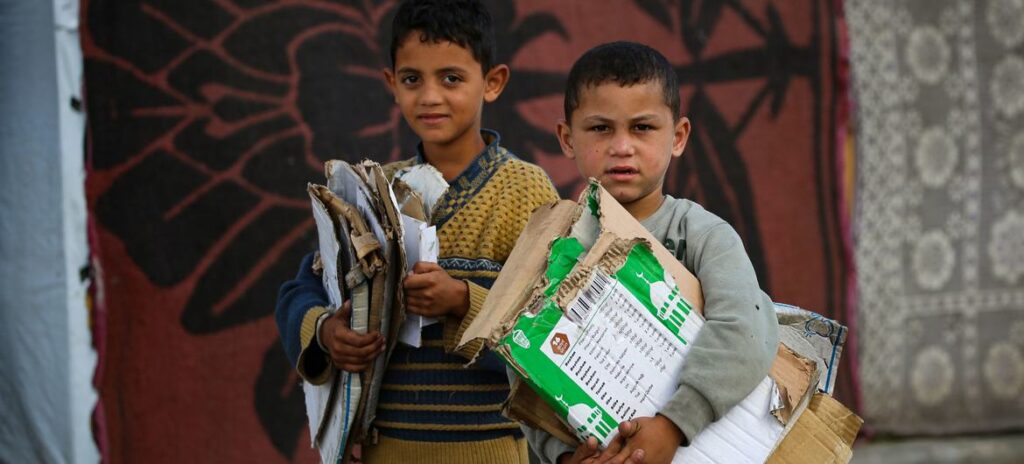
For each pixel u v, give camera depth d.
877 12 4.47
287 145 3.72
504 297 1.85
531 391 1.90
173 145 3.61
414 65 2.52
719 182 4.22
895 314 4.56
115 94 3.55
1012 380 4.78
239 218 3.68
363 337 2.30
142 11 3.57
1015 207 4.75
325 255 2.49
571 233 1.86
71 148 3.46
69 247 3.46
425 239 2.31
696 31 4.20
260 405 3.73
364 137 3.81
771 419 1.90
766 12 4.29
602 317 1.81
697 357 1.82
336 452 2.39
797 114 4.34
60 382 3.46
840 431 2.01
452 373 2.46
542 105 4.00
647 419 1.80
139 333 3.59
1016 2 4.71
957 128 4.64
